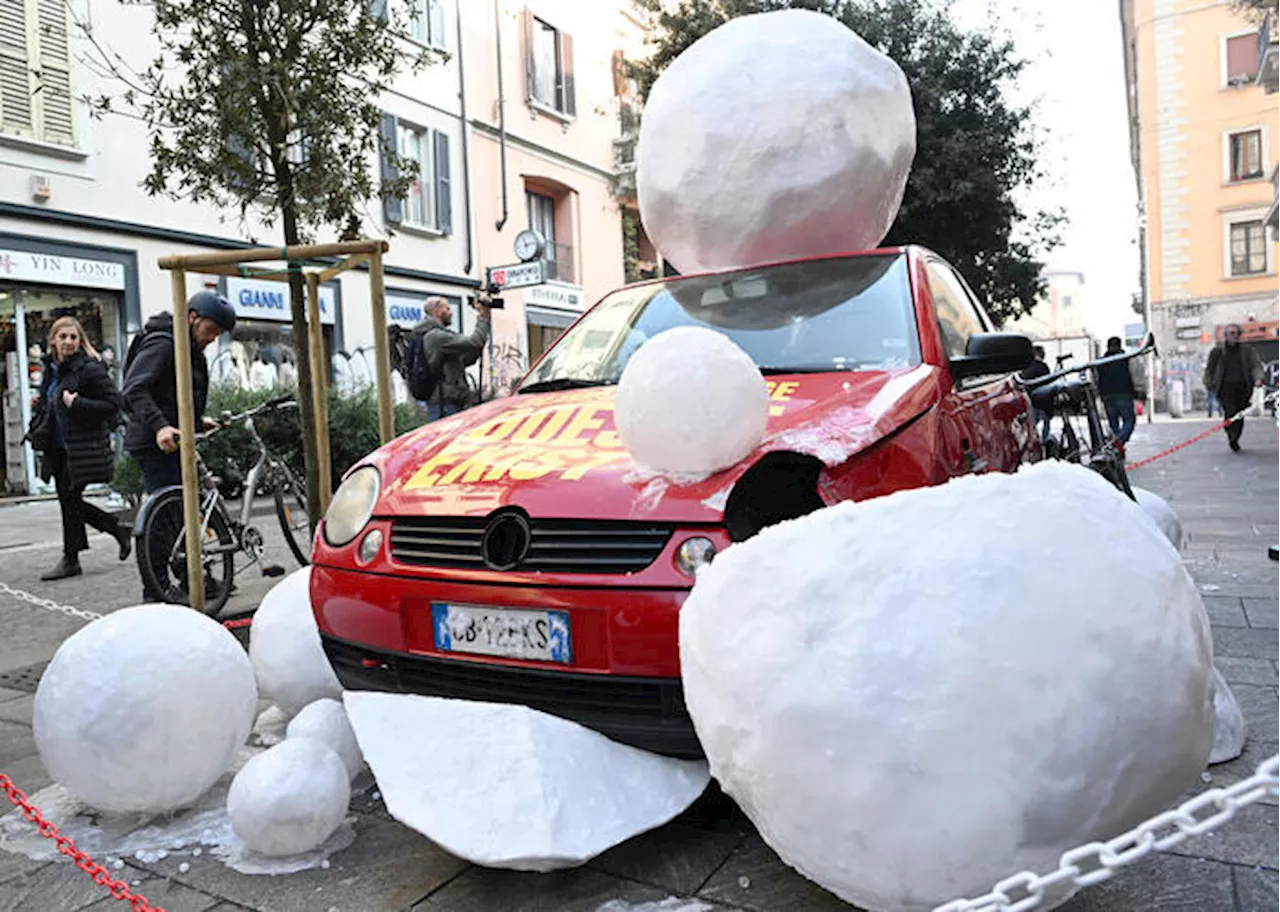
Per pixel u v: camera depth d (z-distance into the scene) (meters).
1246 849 2.27
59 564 6.68
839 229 3.99
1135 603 1.58
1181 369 32.31
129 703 2.50
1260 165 31.17
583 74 22.05
